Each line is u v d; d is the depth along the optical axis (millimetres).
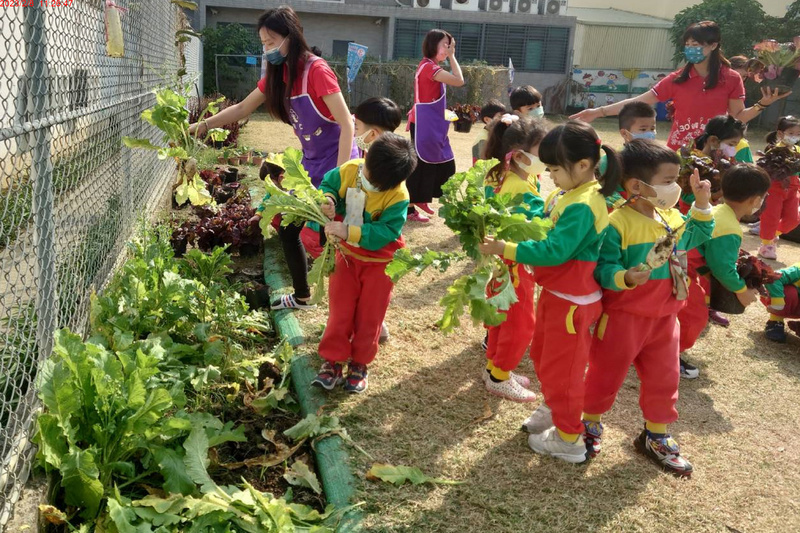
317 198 3109
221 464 2703
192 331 3539
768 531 2551
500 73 21141
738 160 5422
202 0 20844
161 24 6652
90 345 2531
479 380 3555
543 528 2477
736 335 4445
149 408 2381
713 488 2791
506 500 2615
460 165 9969
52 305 2668
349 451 2836
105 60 3850
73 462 2211
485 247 2674
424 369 3637
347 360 3371
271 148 10867
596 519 2547
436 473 2752
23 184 3039
